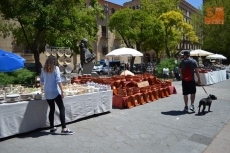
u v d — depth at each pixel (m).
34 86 7.34
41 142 4.39
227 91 11.61
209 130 5.23
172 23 25.72
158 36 25.28
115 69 26.45
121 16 25.47
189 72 6.69
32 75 11.04
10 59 6.85
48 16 13.64
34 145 4.24
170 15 25.30
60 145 4.26
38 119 4.98
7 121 4.44
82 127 5.34
